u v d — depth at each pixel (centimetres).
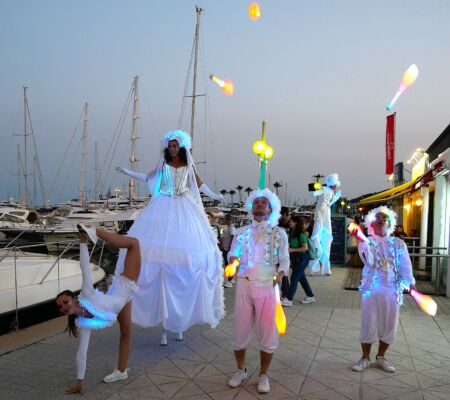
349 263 1515
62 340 598
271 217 468
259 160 712
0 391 431
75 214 3122
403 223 2170
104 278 991
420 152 1945
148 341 599
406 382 464
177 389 442
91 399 416
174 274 543
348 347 580
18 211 2881
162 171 588
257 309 444
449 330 664
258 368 503
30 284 764
